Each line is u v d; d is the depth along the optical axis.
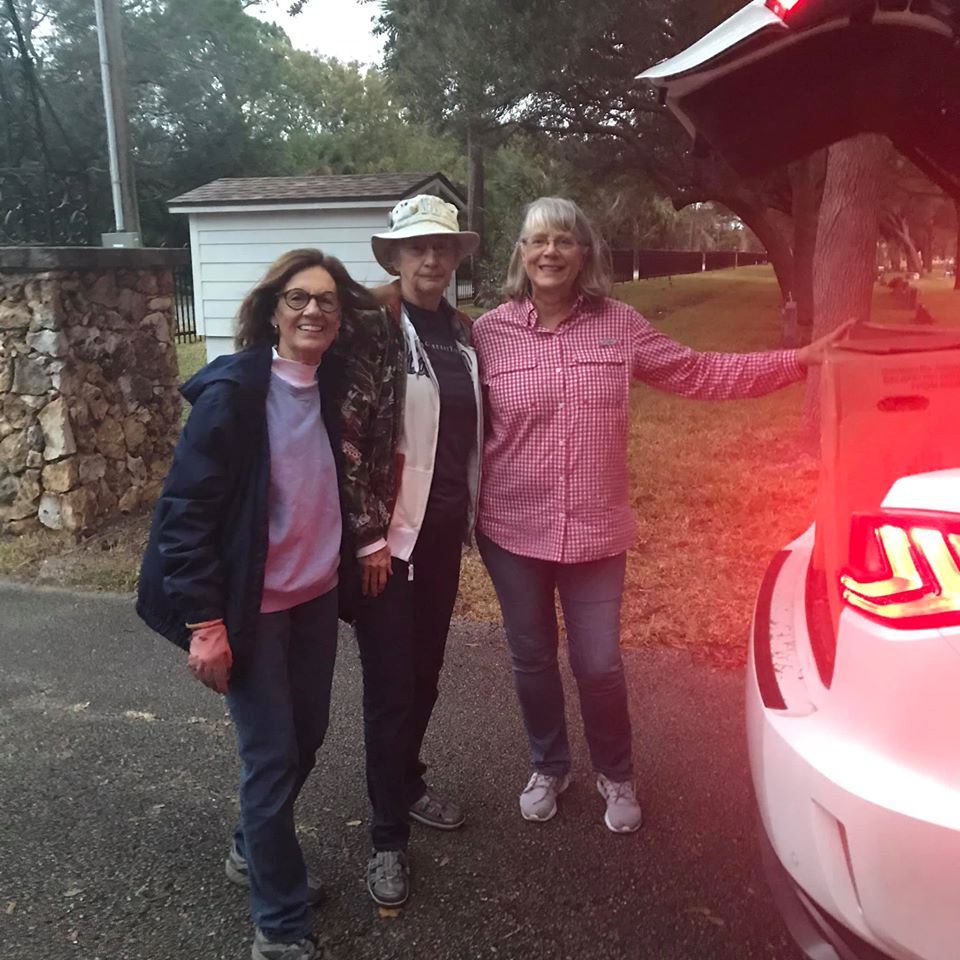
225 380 2.19
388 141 44.56
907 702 1.56
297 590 2.32
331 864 2.77
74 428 5.86
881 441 2.27
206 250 11.54
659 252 40.62
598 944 2.39
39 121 7.68
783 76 2.91
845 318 7.30
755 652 2.24
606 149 17.50
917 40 2.63
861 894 1.59
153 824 2.97
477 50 11.46
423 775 3.23
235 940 2.45
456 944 2.41
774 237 17.83
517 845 2.82
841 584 1.74
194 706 3.81
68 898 2.62
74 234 7.54
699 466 7.28
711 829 2.88
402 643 2.56
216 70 31.97
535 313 2.77
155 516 2.25
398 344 2.49
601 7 10.66
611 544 2.77
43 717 3.72
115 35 7.39
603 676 2.81
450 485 2.66
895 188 24.14
